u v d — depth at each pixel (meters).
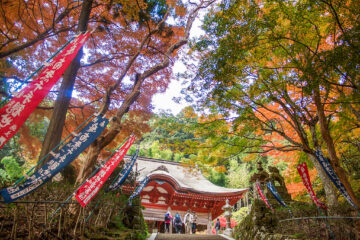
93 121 5.15
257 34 7.18
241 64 8.52
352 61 5.55
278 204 9.67
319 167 8.62
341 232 6.28
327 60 5.91
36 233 4.53
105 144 8.04
